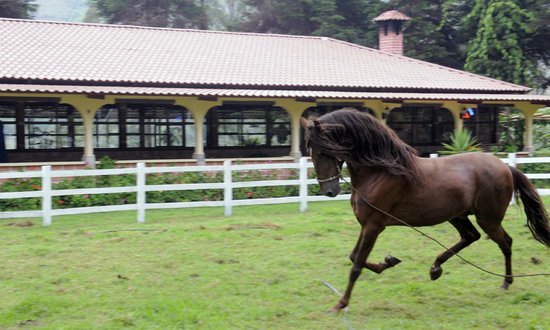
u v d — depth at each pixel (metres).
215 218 12.56
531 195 7.59
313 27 40.22
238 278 8.06
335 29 37.19
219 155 21.91
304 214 12.97
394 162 6.70
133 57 21.00
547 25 29.55
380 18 29.27
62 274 8.18
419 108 24.34
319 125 6.54
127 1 43.00
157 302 6.97
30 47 20.17
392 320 6.51
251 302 7.11
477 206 7.27
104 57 20.47
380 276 8.23
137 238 10.26
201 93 17.80
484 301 7.19
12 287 7.64
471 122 24.58
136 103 19.06
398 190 6.79
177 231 10.79
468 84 23.33
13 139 19.36
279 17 40.19
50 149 19.84
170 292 7.47
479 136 24.70
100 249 9.50
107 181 14.36
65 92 16.42
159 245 9.76
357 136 6.68
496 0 29.47
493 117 24.84
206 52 22.97
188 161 18.36
